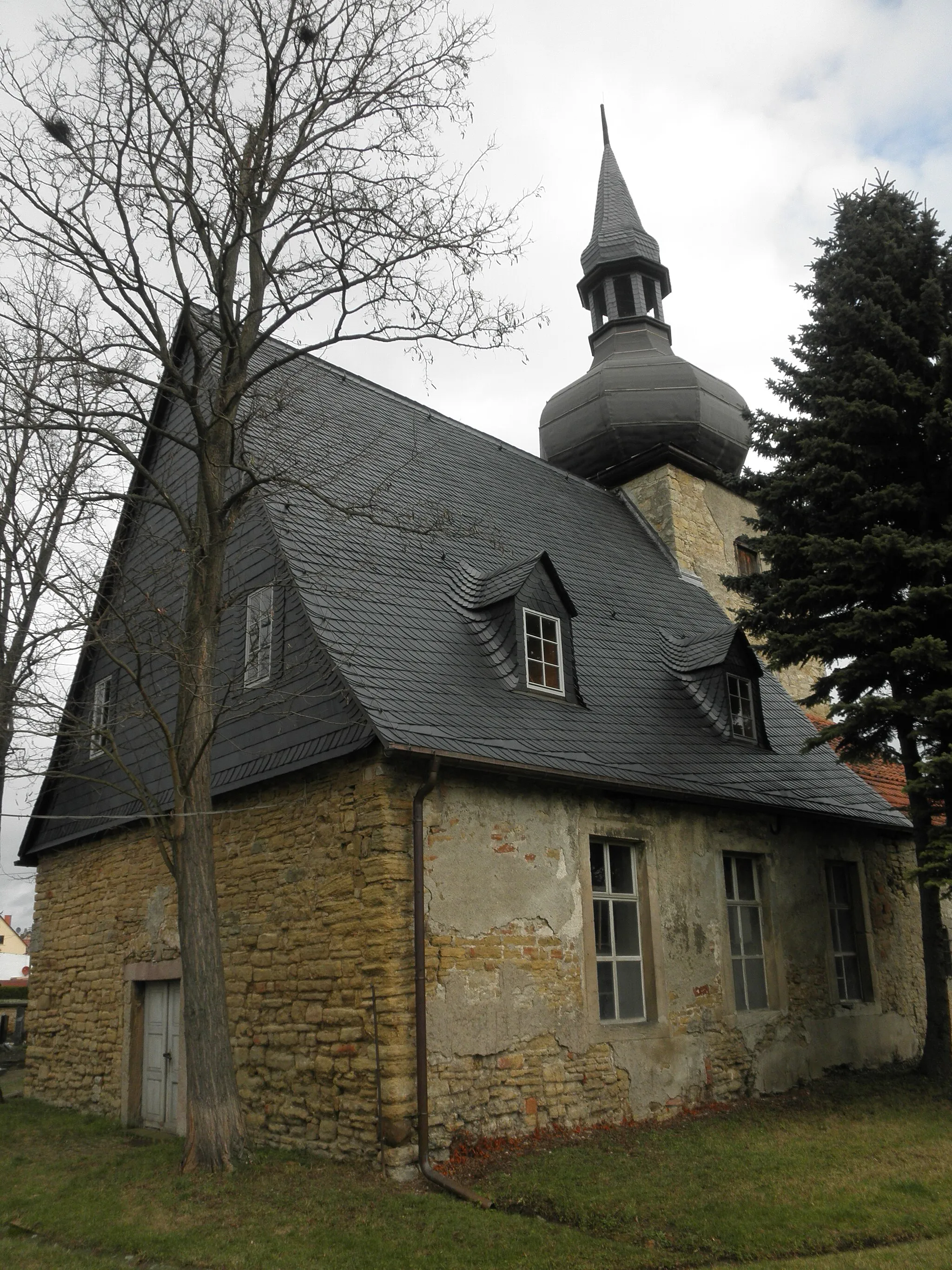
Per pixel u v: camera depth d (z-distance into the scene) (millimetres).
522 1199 7316
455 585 11977
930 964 12000
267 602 10789
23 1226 7227
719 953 11477
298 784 9664
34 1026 13859
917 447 11891
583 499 17906
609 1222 6746
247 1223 6863
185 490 13602
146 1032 11672
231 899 10188
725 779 11969
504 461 16781
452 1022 8672
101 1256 6531
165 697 12297
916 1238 6336
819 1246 6219
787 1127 9578
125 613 9875
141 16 8828
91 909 13008
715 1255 6199
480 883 9195
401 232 9039
